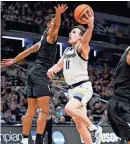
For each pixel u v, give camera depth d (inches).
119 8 1009.5
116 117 162.2
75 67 197.9
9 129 283.6
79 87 195.9
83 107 195.6
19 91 591.8
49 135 224.5
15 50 792.9
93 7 976.9
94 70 836.6
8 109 529.7
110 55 930.7
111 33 945.5
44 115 210.1
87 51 197.6
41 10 852.0
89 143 189.3
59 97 577.9
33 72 214.1
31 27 791.1
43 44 216.8
